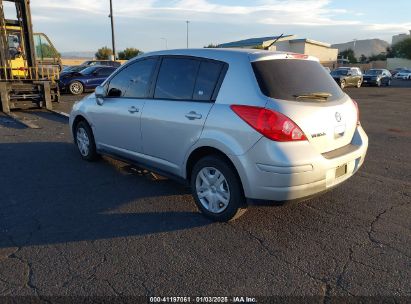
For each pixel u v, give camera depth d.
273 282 2.93
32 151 6.91
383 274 3.03
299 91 3.62
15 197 4.64
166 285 2.90
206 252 3.36
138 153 4.88
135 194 4.74
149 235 3.68
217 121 3.66
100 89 5.28
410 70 51.19
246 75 3.59
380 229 3.79
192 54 4.18
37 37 16.33
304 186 3.43
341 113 3.85
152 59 4.68
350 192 4.82
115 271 3.08
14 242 3.54
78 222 3.96
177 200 4.55
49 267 3.13
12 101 12.63
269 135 3.32
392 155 6.83
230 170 3.66
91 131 5.91
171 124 4.18
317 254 3.33
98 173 5.59
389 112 13.23
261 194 3.46
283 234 3.69
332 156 3.67
